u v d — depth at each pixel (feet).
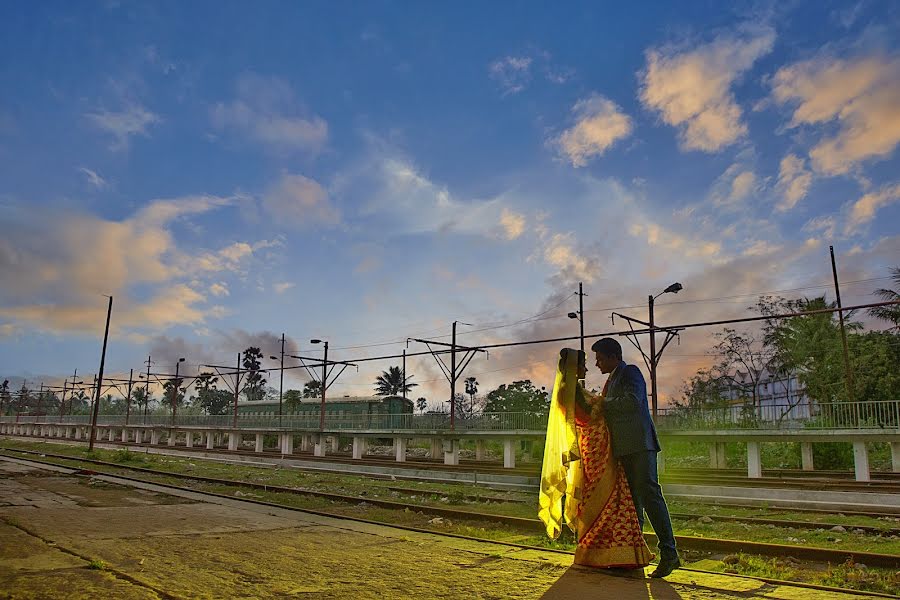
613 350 18.17
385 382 322.75
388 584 15.53
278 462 99.81
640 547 17.04
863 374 119.44
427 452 147.33
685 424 80.84
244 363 350.23
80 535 22.84
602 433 17.67
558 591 14.84
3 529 24.09
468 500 53.31
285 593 14.57
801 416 75.15
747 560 23.15
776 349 135.64
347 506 44.98
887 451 98.12
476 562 18.40
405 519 37.99
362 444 121.19
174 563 17.85
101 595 14.05
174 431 187.32
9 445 152.46
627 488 17.37
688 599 14.11
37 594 14.02
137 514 30.32
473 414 106.11
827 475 71.97
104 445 163.32
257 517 29.91
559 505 18.84
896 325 125.18
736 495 52.70
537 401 180.75
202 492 43.88
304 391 284.61
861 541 32.30
